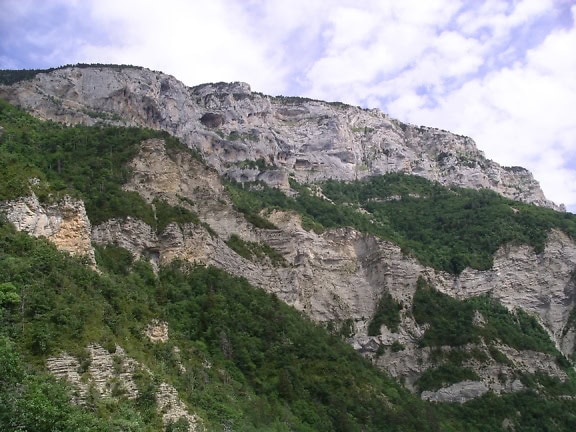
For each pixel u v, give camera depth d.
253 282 117.00
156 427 49.38
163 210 109.81
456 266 146.62
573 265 150.12
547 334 138.50
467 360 120.62
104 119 164.25
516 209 171.50
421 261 141.62
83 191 101.44
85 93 174.62
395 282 134.12
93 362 49.59
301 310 122.88
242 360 89.31
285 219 137.25
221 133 191.25
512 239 154.00
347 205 185.00
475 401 113.94
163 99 188.25
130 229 99.69
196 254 106.69
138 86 183.00
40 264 56.16
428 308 130.62
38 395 43.00
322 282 131.38
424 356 122.25
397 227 172.50
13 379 43.88
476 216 168.12
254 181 172.75
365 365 112.00
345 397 94.31
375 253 138.12
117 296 60.12
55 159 106.19
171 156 122.88
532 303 145.00
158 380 53.12
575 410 115.94
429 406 107.19
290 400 87.06
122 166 113.62
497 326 130.62
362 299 133.12
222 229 122.69
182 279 99.62
